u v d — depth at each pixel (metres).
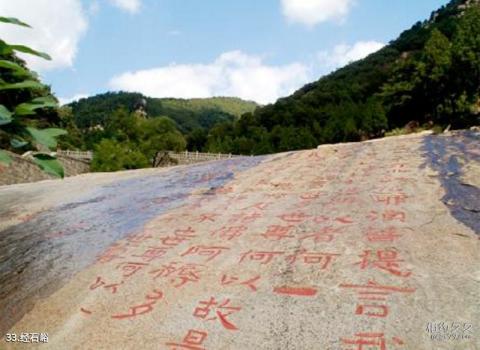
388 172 5.21
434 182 4.53
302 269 3.02
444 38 30.70
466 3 63.41
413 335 2.21
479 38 28.09
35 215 5.48
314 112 45.06
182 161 28.59
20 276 3.52
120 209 5.25
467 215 3.56
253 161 7.32
